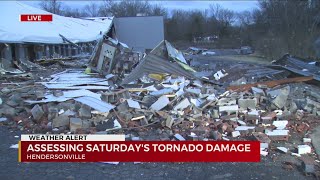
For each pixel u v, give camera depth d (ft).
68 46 102.01
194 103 33.47
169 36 266.77
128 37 153.99
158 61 50.11
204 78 51.80
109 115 29.86
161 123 27.71
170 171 19.77
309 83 54.80
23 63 69.62
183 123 28.14
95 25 131.03
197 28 268.62
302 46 129.80
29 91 40.29
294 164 21.01
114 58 56.24
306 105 35.35
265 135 25.57
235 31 269.23
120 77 52.47
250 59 144.15
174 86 41.57
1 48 67.41
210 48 232.94
